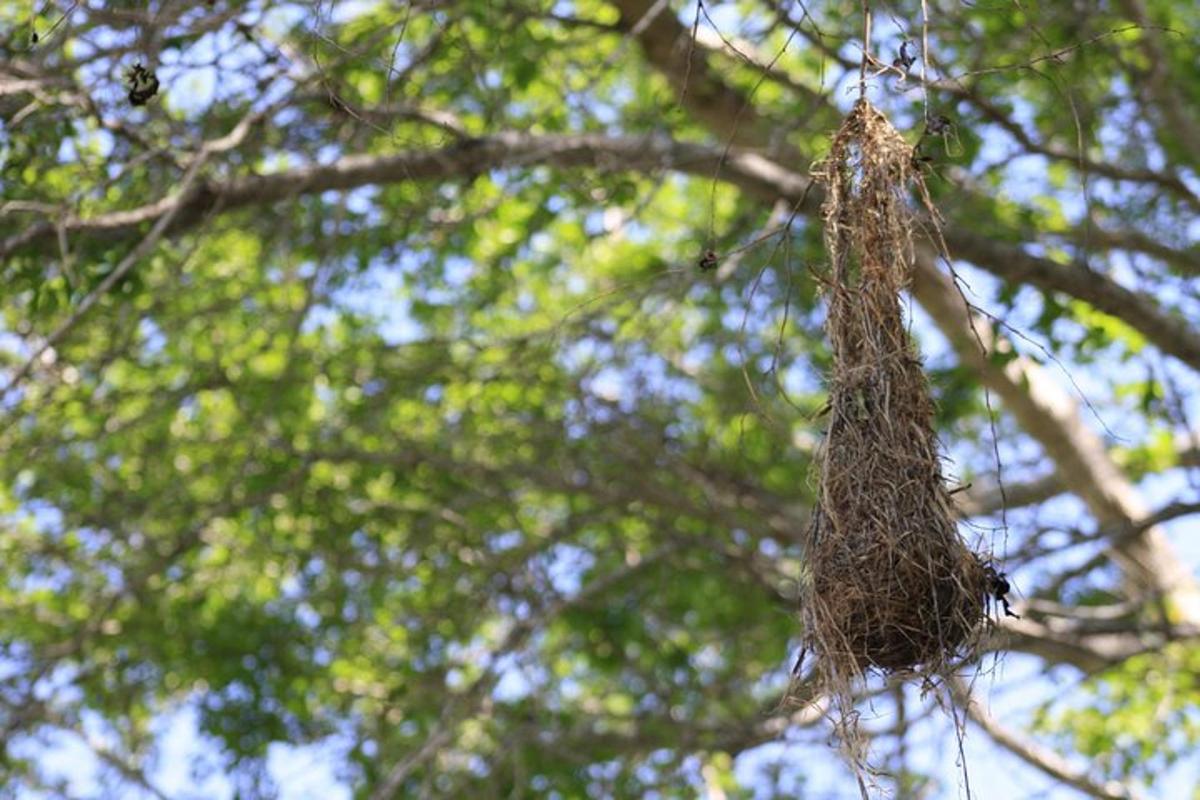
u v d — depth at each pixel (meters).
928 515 5.12
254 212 10.09
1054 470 11.82
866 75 5.56
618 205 9.88
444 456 11.52
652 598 11.98
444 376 11.34
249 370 11.09
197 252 10.37
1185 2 11.48
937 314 9.69
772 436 11.66
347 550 11.77
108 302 9.93
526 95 10.77
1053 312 9.29
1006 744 11.55
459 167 8.99
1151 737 11.87
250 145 8.66
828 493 5.18
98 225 8.30
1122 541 9.61
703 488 11.43
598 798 10.86
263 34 8.10
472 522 11.75
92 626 10.93
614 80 11.48
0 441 10.44
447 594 11.70
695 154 9.06
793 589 11.28
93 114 7.90
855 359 5.23
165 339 11.43
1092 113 9.90
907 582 5.06
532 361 10.97
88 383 11.53
